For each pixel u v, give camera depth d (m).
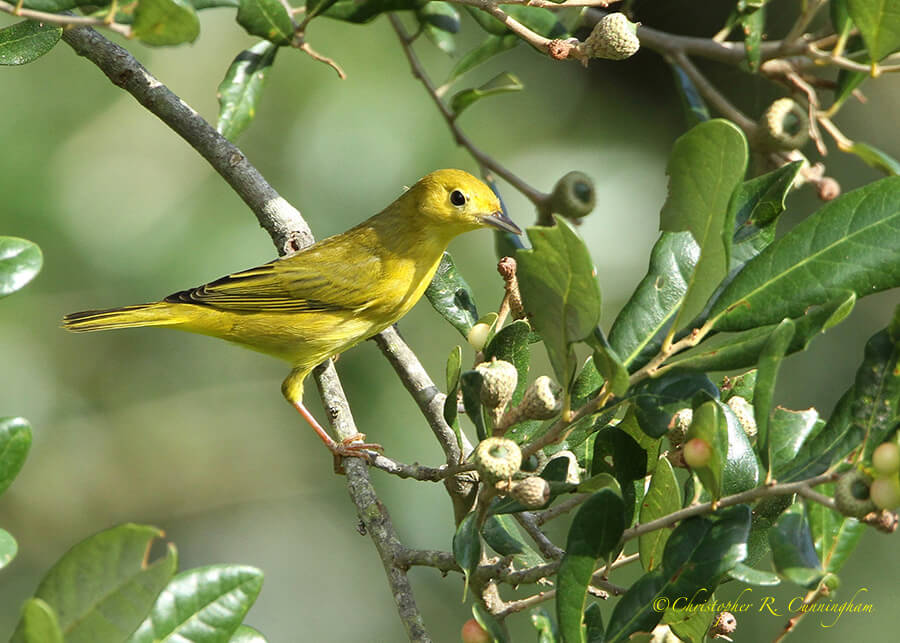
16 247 5.81
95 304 12.62
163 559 4.32
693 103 10.91
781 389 13.55
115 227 12.59
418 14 10.42
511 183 10.41
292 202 12.60
